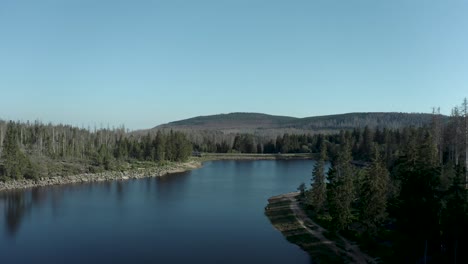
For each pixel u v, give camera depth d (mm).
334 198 77125
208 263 67750
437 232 58125
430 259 60094
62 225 91312
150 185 152875
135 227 89562
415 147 80062
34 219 96750
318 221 90125
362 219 70938
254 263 67812
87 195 129875
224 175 186500
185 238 81500
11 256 71125
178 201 119438
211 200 120938
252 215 100938
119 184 155375
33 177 153625
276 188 144625
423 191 58531
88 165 180750
